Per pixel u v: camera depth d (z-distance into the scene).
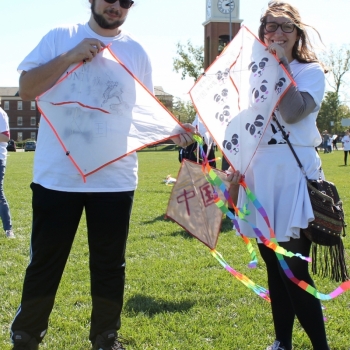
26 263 5.29
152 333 3.44
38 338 2.99
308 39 2.99
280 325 3.11
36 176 2.96
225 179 3.16
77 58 2.77
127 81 2.93
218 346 3.26
